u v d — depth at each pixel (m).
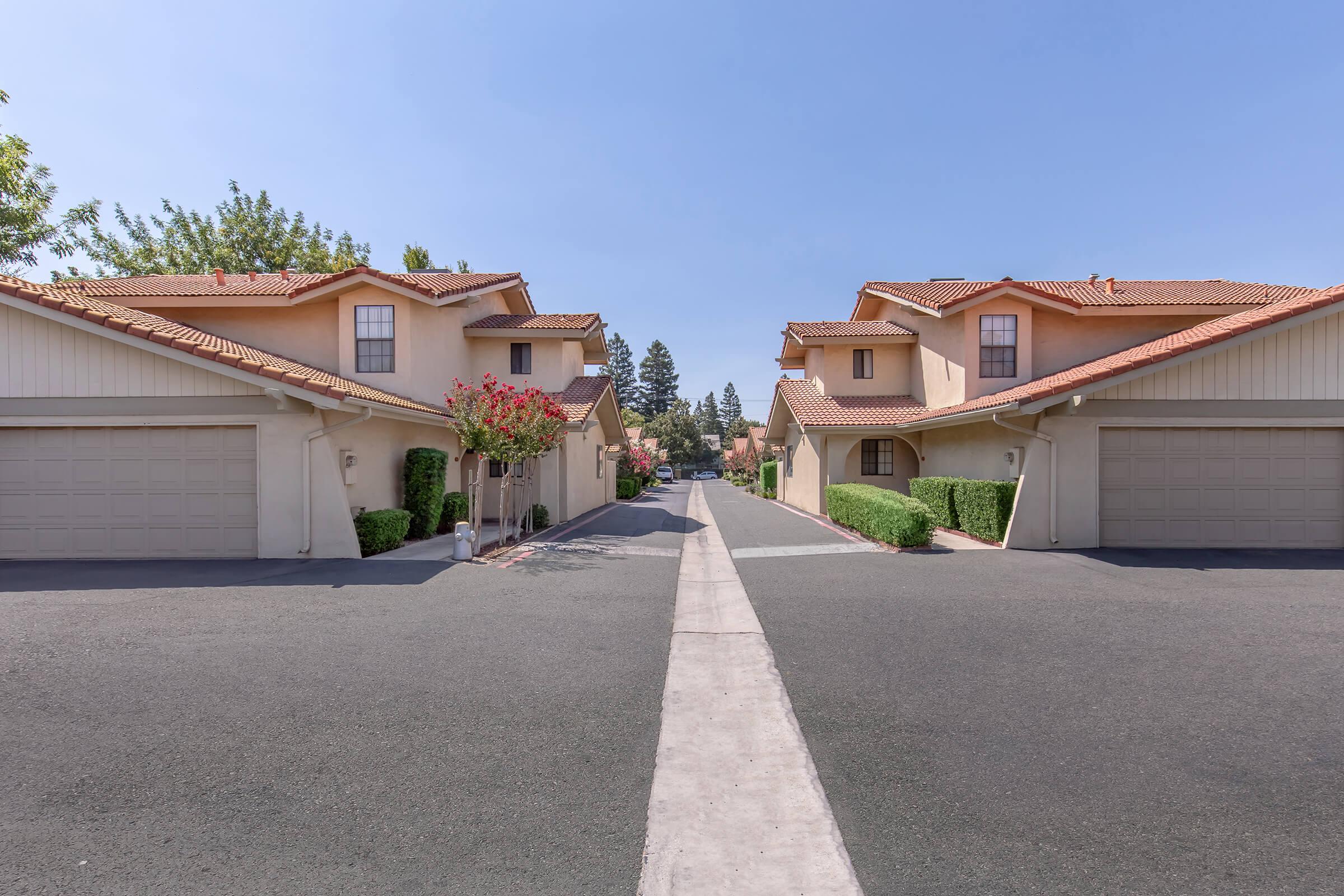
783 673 5.34
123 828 3.18
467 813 3.33
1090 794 3.52
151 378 10.25
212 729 4.26
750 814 3.33
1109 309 15.25
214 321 15.09
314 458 10.37
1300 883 2.80
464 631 6.40
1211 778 3.68
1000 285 15.03
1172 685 5.04
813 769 3.80
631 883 2.80
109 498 10.35
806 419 18.28
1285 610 7.11
